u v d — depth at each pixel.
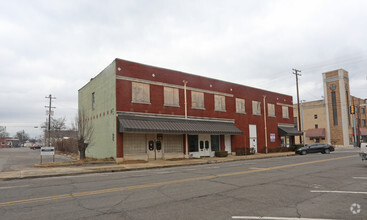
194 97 27.39
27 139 165.38
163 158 23.80
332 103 57.50
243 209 6.77
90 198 8.13
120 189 9.61
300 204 7.25
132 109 22.11
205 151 27.75
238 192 8.92
